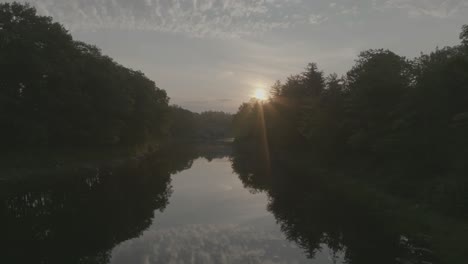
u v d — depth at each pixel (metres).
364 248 15.30
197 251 15.37
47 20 43.09
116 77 54.34
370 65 33.38
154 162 58.59
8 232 17.98
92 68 48.34
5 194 25.14
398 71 29.17
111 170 42.44
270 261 14.22
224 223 20.33
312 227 19.00
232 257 14.64
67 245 16.03
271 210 23.59
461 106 21.17
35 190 27.47
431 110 22.64
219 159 68.06
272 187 33.09
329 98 39.78
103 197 27.42
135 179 37.66
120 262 13.96
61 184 30.75
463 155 19.28
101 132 48.47
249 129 99.44
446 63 22.20
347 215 20.72
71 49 45.53
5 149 37.81
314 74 58.38
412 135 23.53
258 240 16.97
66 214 21.92
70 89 42.78
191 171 47.69
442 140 21.78
